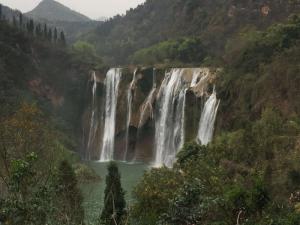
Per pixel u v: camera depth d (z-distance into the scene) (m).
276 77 48.59
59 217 16.20
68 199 20.47
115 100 82.75
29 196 15.88
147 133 77.00
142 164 70.88
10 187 15.39
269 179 31.61
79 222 20.17
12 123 28.36
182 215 17.66
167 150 71.25
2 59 80.12
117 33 182.38
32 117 34.06
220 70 64.44
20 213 14.62
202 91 64.25
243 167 34.66
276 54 54.69
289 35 56.25
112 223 24.45
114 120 82.00
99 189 45.72
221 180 26.44
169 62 94.12
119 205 25.95
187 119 66.88
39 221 14.97
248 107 51.44
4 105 52.44
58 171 22.59
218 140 43.09
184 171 30.22
